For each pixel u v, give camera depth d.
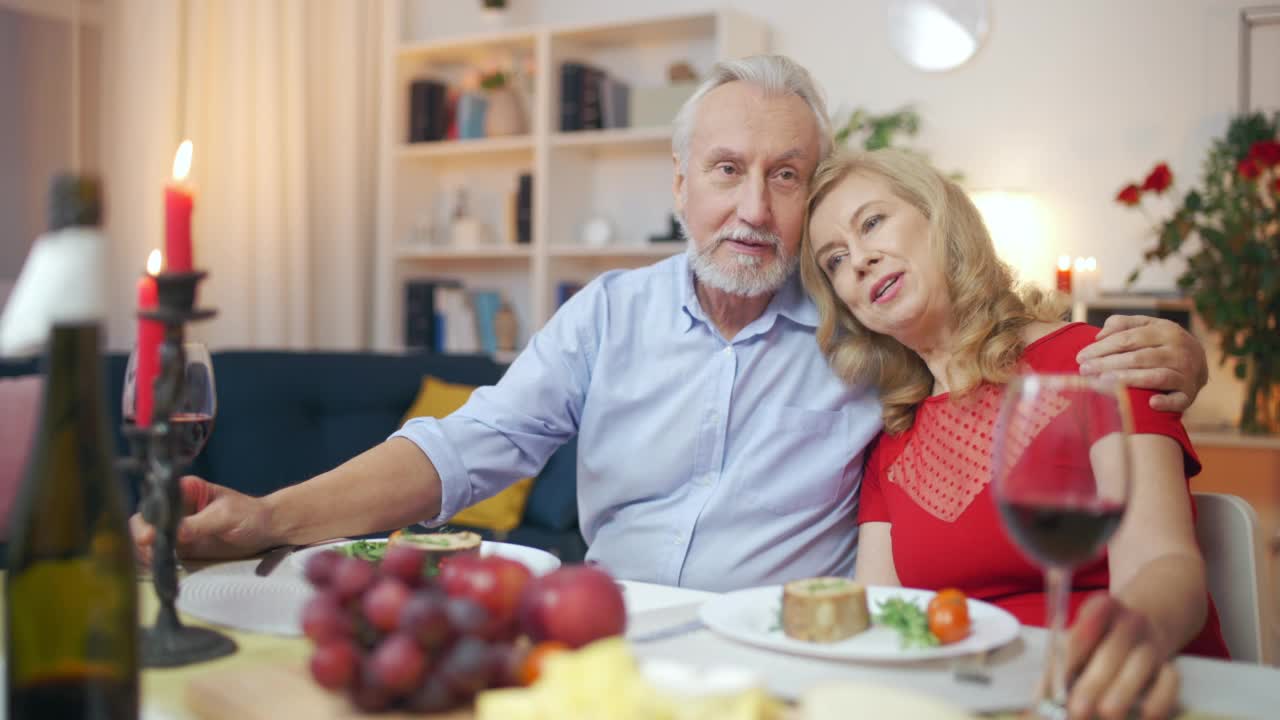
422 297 4.69
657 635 0.91
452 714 0.65
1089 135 3.90
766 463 1.57
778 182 1.52
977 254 1.41
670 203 4.45
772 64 1.56
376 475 1.40
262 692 0.69
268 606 0.98
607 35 4.38
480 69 4.80
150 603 1.00
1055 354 1.35
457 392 3.45
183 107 4.24
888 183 1.44
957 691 0.77
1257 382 3.36
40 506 0.68
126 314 4.06
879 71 4.15
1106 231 3.88
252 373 3.35
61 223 0.67
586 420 1.65
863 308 1.44
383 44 4.82
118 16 4.09
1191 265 3.39
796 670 0.82
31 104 3.99
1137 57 3.84
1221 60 3.75
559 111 4.42
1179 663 0.89
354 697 0.65
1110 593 1.14
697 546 1.59
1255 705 0.78
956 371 1.38
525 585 0.71
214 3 4.34
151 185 4.07
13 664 0.68
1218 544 1.23
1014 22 3.98
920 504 1.39
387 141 4.72
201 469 3.22
